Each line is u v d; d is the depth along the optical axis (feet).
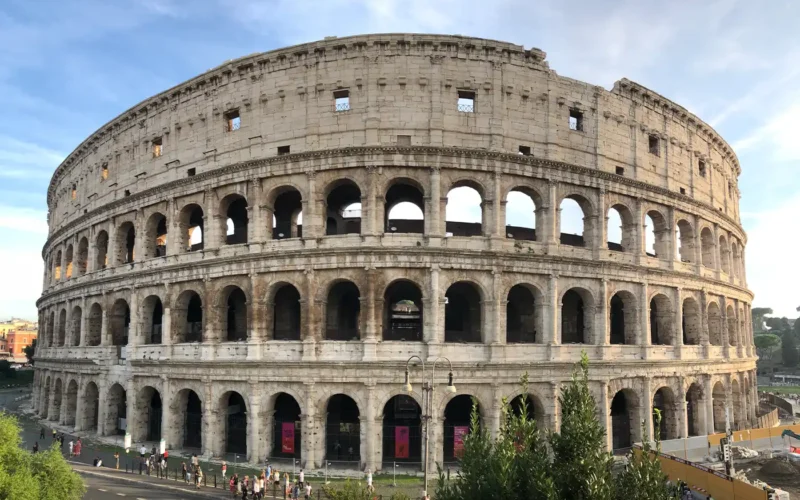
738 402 270.05
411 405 216.95
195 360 211.00
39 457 127.13
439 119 203.00
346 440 203.82
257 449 197.26
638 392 218.79
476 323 217.77
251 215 209.77
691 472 168.86
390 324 225.56
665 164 243.40
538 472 79.41
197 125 229.66
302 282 199.00
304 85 209.15
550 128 213.05
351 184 227.40
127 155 257.14
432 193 198.49
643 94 238.48
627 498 77.61
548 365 197.36
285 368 195.31
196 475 175.22
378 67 205.05
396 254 193.47
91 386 265.34
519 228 233.35
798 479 191.83
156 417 239.71
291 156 203.72
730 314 279.28
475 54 208.03
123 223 254.68
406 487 170.50
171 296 225.35
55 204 337.11
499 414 190.08
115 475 187.83
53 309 314.35
